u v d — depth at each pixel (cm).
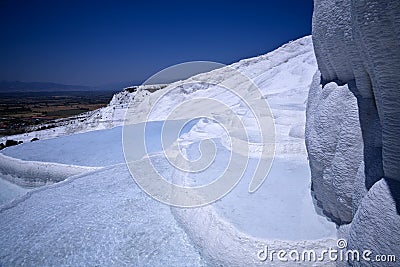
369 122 352
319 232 432
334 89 442
